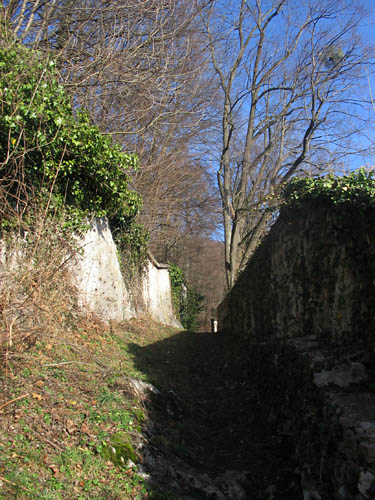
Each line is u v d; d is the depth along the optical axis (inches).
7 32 314.0
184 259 1428.4
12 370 203.8
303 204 300.0
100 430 189.2
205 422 279.9
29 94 281.9
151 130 556.1
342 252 246.7
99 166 340.8
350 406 178.1
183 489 184.7
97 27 445.7
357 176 246.4
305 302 293.7
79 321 330.3
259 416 283.6
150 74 473.1
